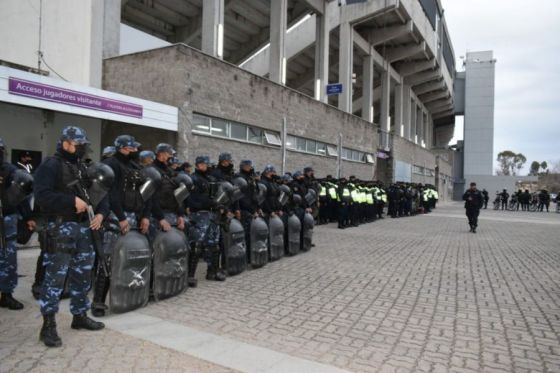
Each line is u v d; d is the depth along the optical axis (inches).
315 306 232.5
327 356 166.1
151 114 489.1
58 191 170.4
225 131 617.3
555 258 409.4
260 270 324.5
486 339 189.5
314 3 934.4
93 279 215.9
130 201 216.5
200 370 149.3
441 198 2218.3
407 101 1673.2
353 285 282.2
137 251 213.5
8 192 198.1
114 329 187.9
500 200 1590.8
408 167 1537.9
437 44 1604.3
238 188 296.7
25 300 227.5
